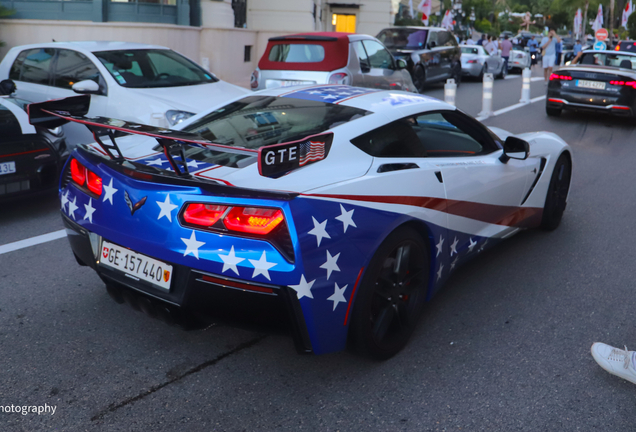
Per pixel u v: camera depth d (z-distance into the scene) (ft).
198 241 8.06
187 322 8.64
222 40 52.60
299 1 59.93
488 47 76.89
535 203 14.79
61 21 48.49
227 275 7.95
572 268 14.06
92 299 11.96
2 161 16.21
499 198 12.74
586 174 24.12
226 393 8.92
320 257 8.13
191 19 51.72
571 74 37.24
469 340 10.62
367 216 8.86
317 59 31.27
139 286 8.77
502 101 47.01
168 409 8.50
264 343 10.39
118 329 10.77
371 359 9.64
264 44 60.54
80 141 21.83
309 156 7.51
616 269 14.03
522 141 12.24
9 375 9.24
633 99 35.94
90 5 48.14
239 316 8.23
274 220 7.86
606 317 11.61
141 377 9.29
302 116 10.51
